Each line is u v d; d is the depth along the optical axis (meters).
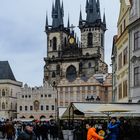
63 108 64.25
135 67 55.34
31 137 20.45
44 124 53.09
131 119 51.31
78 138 43.59
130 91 56.62
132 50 56.50
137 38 55.19
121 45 65.88
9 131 50.97
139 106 42.44
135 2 56.28
